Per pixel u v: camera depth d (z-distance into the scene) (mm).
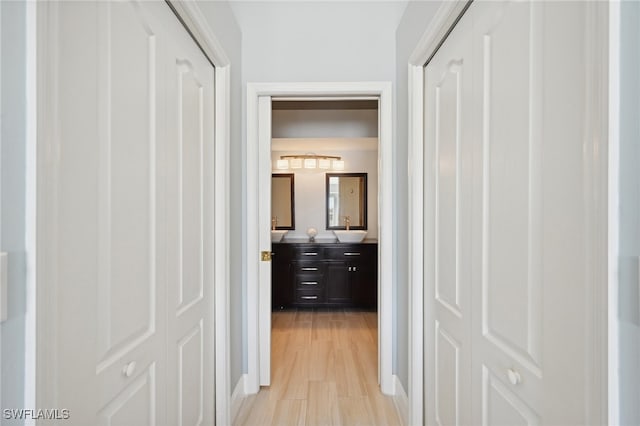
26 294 685
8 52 648
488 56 1220
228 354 2010
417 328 1991
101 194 953
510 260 1084
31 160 686
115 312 1024
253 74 2488
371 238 5094
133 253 1125
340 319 4273
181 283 1520
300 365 2963
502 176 1129
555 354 866
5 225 643
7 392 652
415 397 1986
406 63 2164
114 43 1015
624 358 658
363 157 5113
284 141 4582
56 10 742
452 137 1562
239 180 2406
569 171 810
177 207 1477
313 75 2479
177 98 1478
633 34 631
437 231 1778
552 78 874
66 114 815
